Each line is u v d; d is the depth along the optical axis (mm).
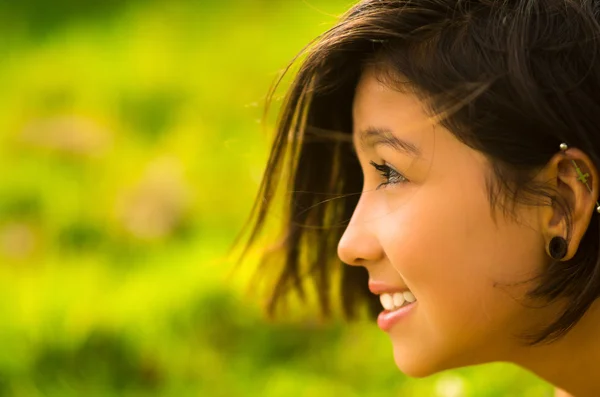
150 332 4137
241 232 2611
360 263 2234
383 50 2107
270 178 2480
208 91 6574
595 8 2076
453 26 2043
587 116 1975
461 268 2064
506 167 1985
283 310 3031
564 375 2318
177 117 6352
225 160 5629
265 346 4203
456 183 2033
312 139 2480
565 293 2068
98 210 5336
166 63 7098
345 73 2213
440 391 3518
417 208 2074
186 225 5215
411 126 2057
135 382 4090
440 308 2107
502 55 1975
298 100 2312
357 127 2201
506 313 2115
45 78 7047
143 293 4320
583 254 2043
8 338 4086
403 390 3715
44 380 4031
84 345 4125
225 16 7988
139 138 6250
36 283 4496
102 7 8805
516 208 2008
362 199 2223
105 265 4797
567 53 1989
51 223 5223
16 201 5445
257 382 3979
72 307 4207
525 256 2049
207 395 3934
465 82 1981
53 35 8219
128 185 5465
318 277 2805
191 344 4152
